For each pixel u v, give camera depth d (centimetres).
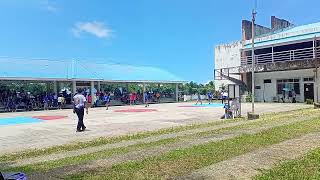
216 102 4509
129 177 740
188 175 743
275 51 4388
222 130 1488
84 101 1695
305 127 1461
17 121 2311
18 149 1231
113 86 4422
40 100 3725
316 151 937
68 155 1074
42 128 1852
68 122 2138
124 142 1293
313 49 3925
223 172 762
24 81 3559
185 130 1580
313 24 4566
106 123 2008
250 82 4609
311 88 3997
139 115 2544
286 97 4219
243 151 984
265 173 741
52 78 3553
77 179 737
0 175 530
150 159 908
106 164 873
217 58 5241
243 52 4700
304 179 689
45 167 880
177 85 4962
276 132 1331
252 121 1856
